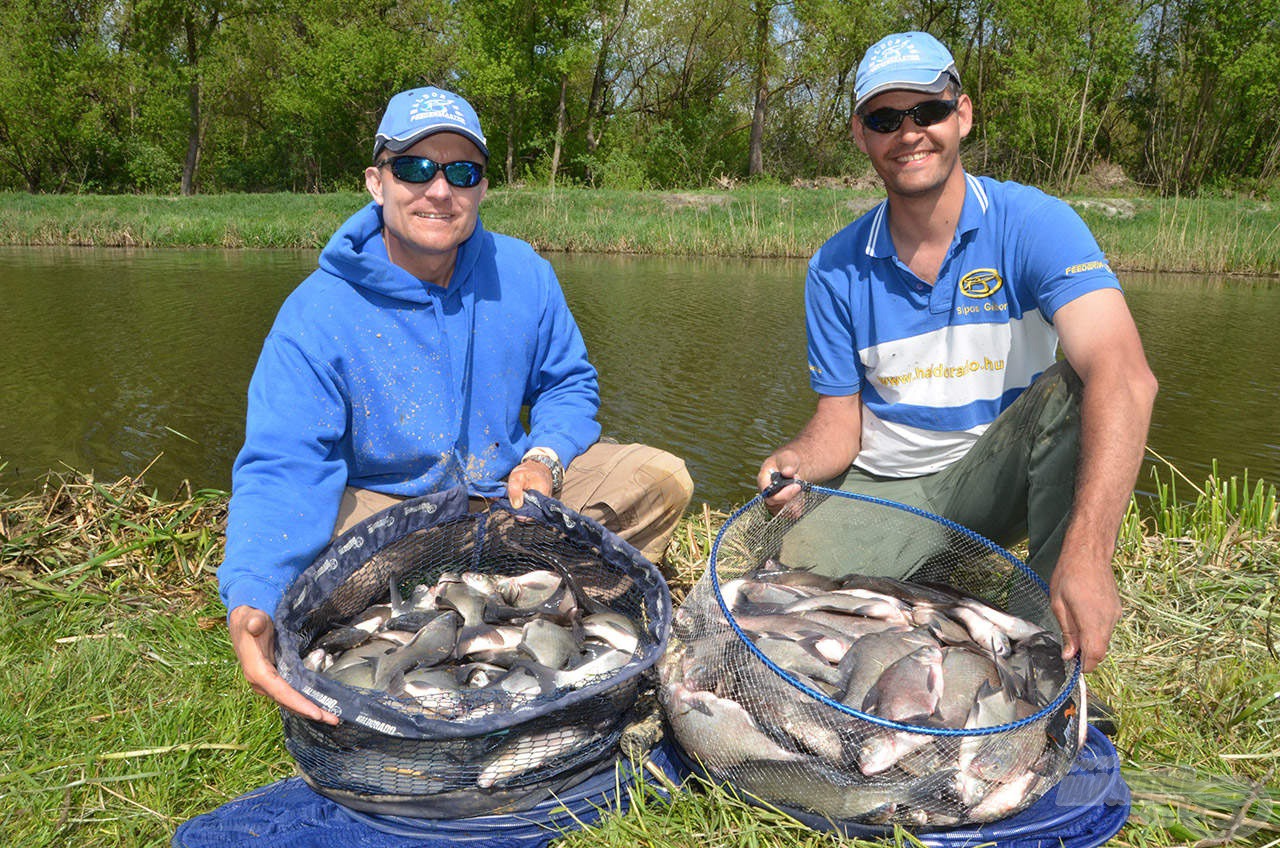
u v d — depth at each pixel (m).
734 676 2.40
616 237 24.50
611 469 3.40
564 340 3.49
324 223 26.80
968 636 2.72
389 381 3.04
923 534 3.16
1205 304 15.80
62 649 3.31
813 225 25.47
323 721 2.25
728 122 47.16
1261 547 4.39
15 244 24.92
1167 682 3.21
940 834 2.30
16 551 4.07
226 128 49.19
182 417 8.60
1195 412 9.16
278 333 2.96
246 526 2.64
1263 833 2.47
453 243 2.96
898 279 3.23
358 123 45.94
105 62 42.81
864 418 3.51
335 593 2.85
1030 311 3.11
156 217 26.88
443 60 43.47
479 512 3.16
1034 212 2.97
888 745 2.21
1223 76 37.28
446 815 2.34
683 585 4.02
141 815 2.50
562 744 2.37
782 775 2.32
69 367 10.45
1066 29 38.03
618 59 46.78
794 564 3.32
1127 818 2.45
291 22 47.12
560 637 2.65
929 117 2.92
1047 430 2.87
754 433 8.28
